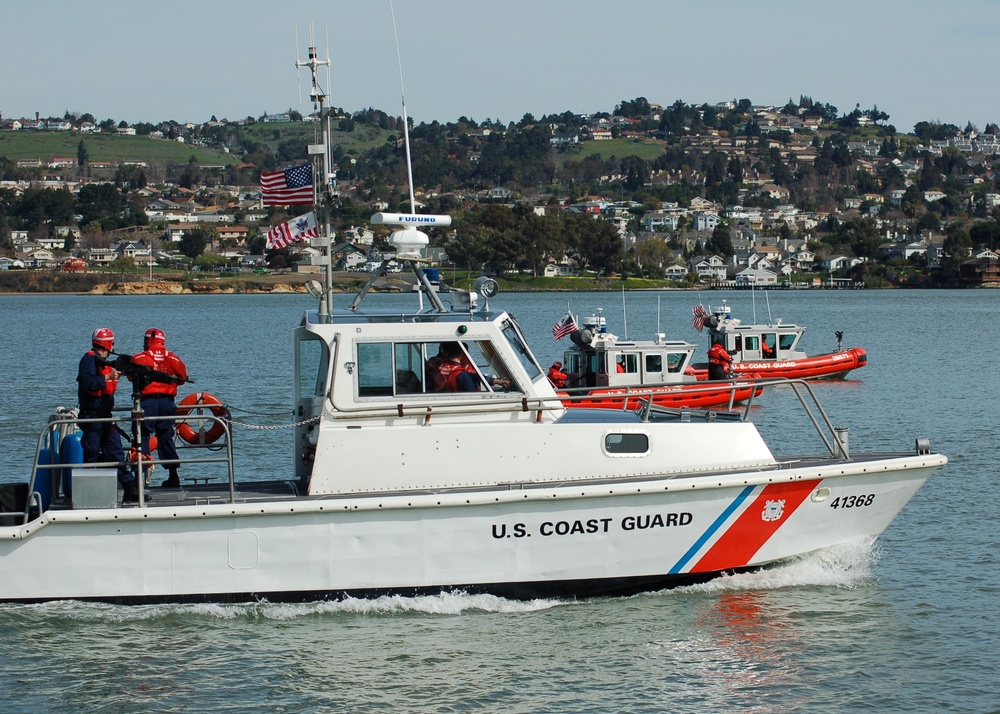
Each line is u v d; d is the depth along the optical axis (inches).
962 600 727.1
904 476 709.9
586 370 1643.7
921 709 583.2
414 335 660.1
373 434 652.1
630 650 639.1
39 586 630.5
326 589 644.7
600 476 673.0
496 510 649.0
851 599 716.0
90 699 586.9
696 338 3230.8
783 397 1800.0
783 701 590.6
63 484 658.8
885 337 3435.0
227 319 4891.7
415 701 586.2
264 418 1541.6
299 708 579.5
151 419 636.1
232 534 635.5
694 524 678.5
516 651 636.1
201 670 611.5
